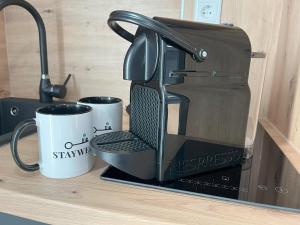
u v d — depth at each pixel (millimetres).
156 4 865
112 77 946
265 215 348
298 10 694
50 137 417
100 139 470
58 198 374
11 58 1000
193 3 851
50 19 944
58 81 990
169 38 382
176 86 411
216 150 484
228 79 475
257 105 622
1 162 490
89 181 428
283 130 763
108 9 895
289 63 739
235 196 390
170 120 417
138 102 482
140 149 429
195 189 408
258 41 850
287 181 453
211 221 331
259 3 855
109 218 347
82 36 936
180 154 439
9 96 1013
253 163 545
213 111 464
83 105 492
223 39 456
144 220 334
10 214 396
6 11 961
